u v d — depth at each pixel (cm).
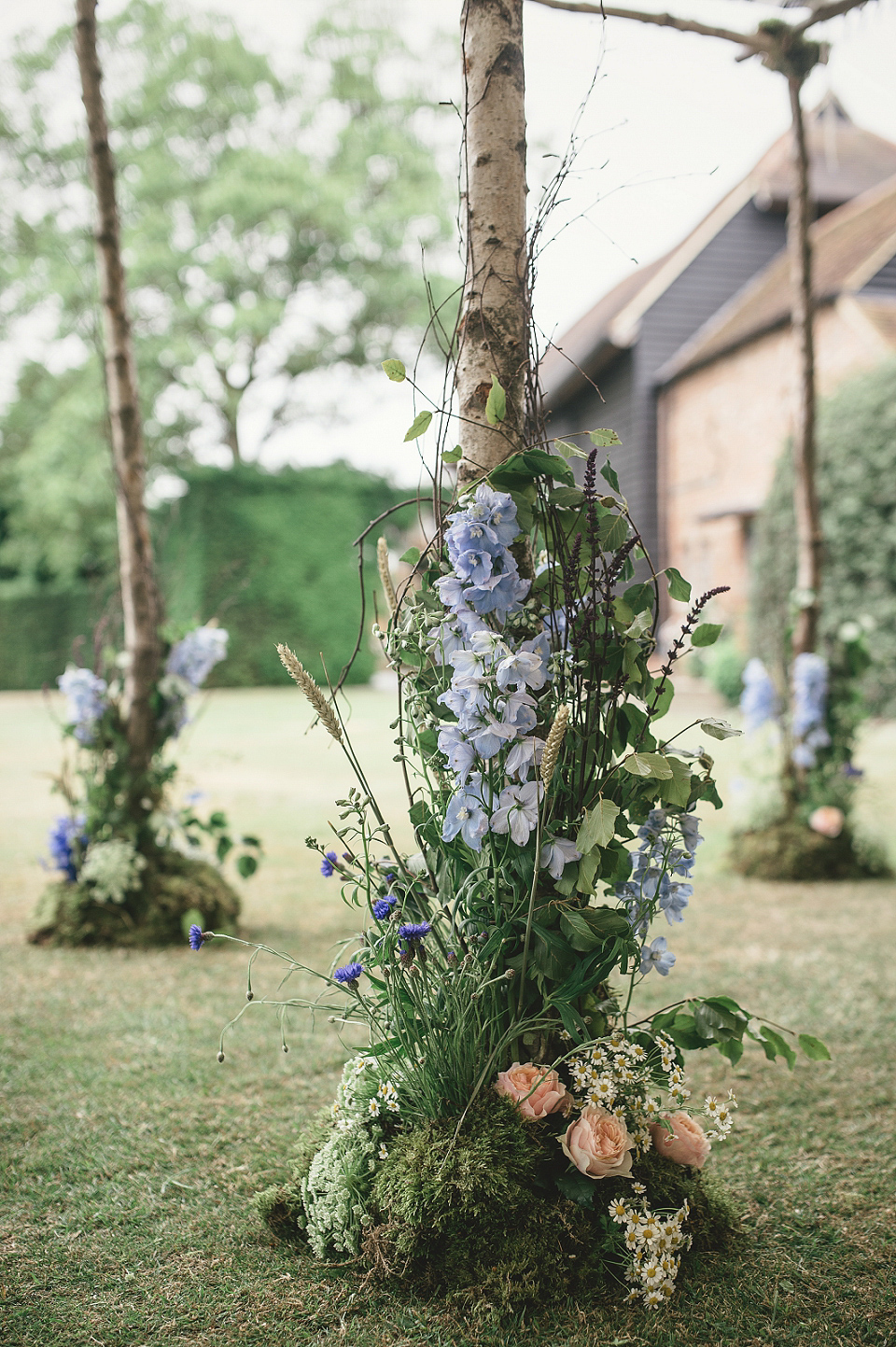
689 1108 182
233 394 1958
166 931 383
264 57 1853
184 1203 200
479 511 173
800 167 483
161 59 1788
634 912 187
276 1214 188
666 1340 156
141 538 393
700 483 1472
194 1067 268
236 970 352
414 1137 175
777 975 340
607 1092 172
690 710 1120
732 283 1564
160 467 1867
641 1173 176
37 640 1867
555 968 173
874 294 1144
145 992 329
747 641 1268
